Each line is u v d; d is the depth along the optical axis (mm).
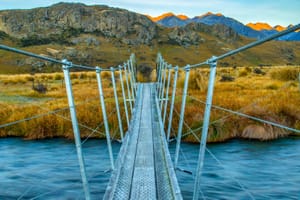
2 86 38156
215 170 11188
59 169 11828
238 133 16344
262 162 11883
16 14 196750
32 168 12008
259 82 28453
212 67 3908
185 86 6918
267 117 16750
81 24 187125
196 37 181375
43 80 45156
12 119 18734
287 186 9406
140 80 42375
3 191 9734
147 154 8312
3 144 16062
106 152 14055
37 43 161125
